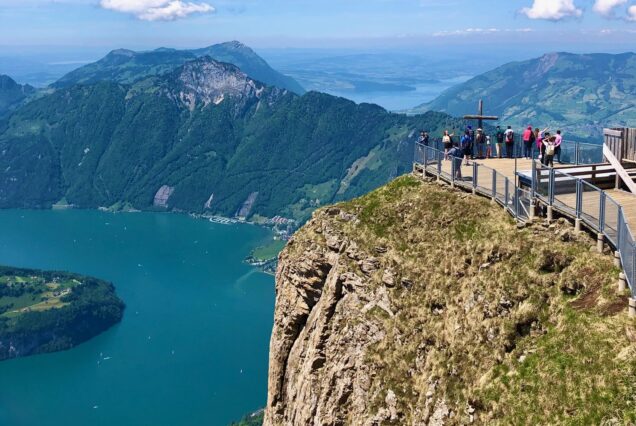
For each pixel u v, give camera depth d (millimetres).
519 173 52312
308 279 67750
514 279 46188
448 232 56500
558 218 47969
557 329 40969
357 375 56344
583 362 37188
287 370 70188
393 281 57500
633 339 36125
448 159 62844
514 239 49094
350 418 56281
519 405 39031
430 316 52938
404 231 60562
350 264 61875
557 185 47719
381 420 52250
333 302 62219
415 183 66062
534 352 41000
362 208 65688
